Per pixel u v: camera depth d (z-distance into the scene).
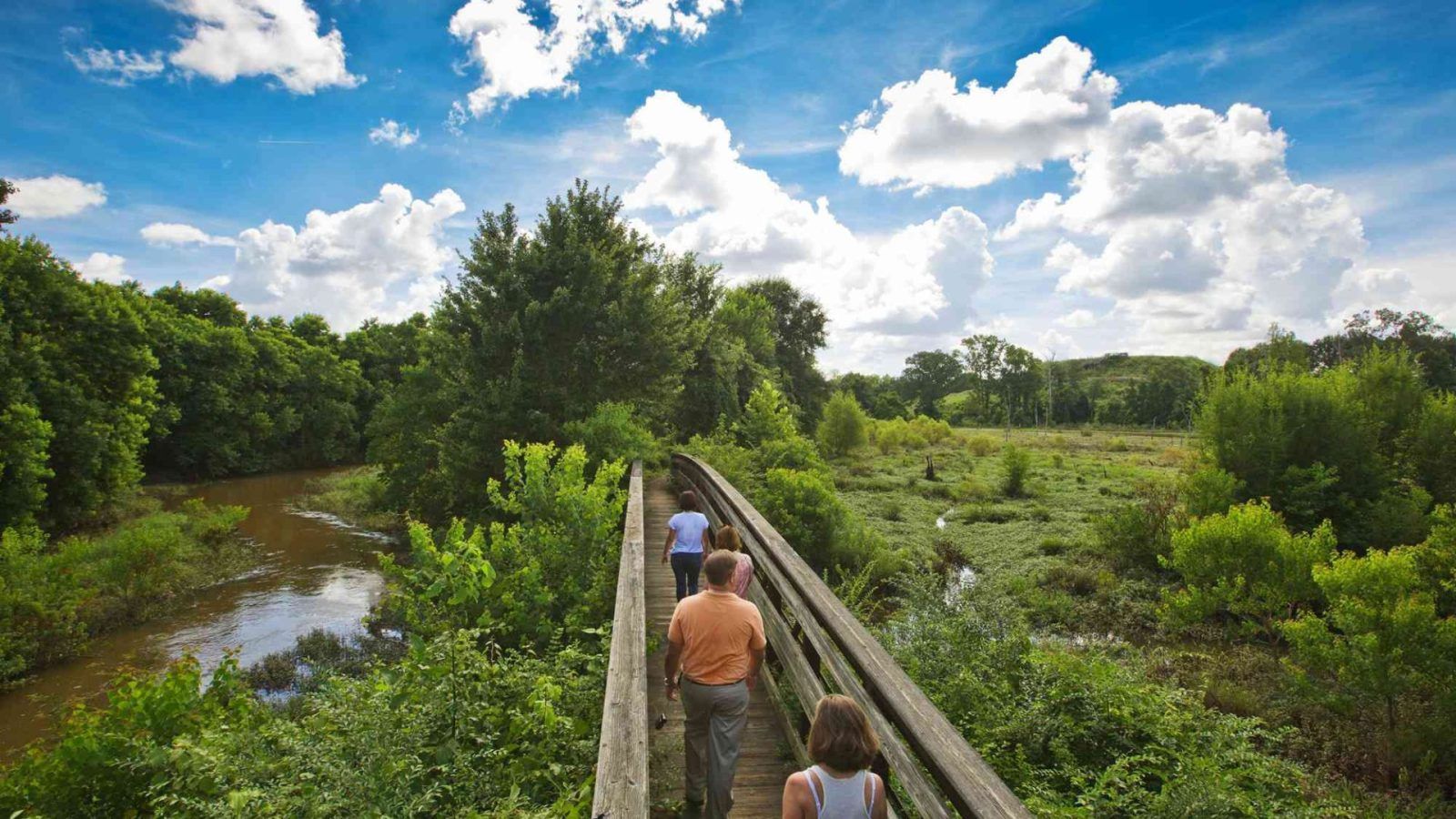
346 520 31.91
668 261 28.16
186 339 47.03
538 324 20.77
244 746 5.29
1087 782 5.97
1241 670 11.28
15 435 23.95
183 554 21.39
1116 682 7.03
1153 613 14.66
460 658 5.62
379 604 16.52
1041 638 12.95
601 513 10.03
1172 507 19.30
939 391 136.88
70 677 14.30
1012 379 109.06
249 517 32.66
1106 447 60.91
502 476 19.44
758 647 4.07
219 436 48.75
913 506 27.19
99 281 35.34
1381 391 21.48
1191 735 6.48
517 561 9.59
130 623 17.31
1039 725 6.27
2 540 17.95
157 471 47.19
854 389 94.31
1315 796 7.36
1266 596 12.88
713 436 24.52
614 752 3.33
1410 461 20.02
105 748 5.46
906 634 8.13
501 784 4.93
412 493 23.98
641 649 4.60
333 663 13.66
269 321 65.94
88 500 29.33
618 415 18.50
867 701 3.87
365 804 4.26
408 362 69.12
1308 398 19.42
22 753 11.22
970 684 6.62
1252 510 13.74
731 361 32.84
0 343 26.64
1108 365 160.88
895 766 3.39
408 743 4.88
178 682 6.30
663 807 4.38
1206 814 5.30
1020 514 24.78
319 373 59.66
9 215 26.69
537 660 7.09
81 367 31.25
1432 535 13.02
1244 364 21.22
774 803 4.42
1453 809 7.60
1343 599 9.52
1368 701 9.43
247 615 18.03
